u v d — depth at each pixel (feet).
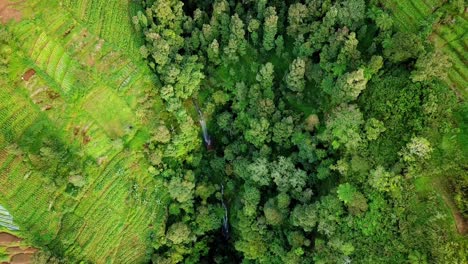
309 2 239.09
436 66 196.75
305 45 234.58
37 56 257.34
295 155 231.71
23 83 253.24
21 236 242.58
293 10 237.66
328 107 230.68
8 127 247.09
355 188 204.95
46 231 246.27
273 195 239.71
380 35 217.36
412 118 204.64
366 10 228.63
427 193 198.29
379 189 201.57
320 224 209.15
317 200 217.36
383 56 215.92
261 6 251.60
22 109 251.39
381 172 200.34
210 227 256.52
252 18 259.39
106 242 255.09
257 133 236.63
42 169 245.04
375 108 213.05
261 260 234.58
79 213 252.62
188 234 250.37
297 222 215.51
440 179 199.31
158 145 259.19
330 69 226.79
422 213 196.75
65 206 249.14
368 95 216.33
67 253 246.88
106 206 256.93
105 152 258.78
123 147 259.39
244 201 238.48
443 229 192.24
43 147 240.32
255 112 246.27
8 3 258.57
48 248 243.60
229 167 257.75
